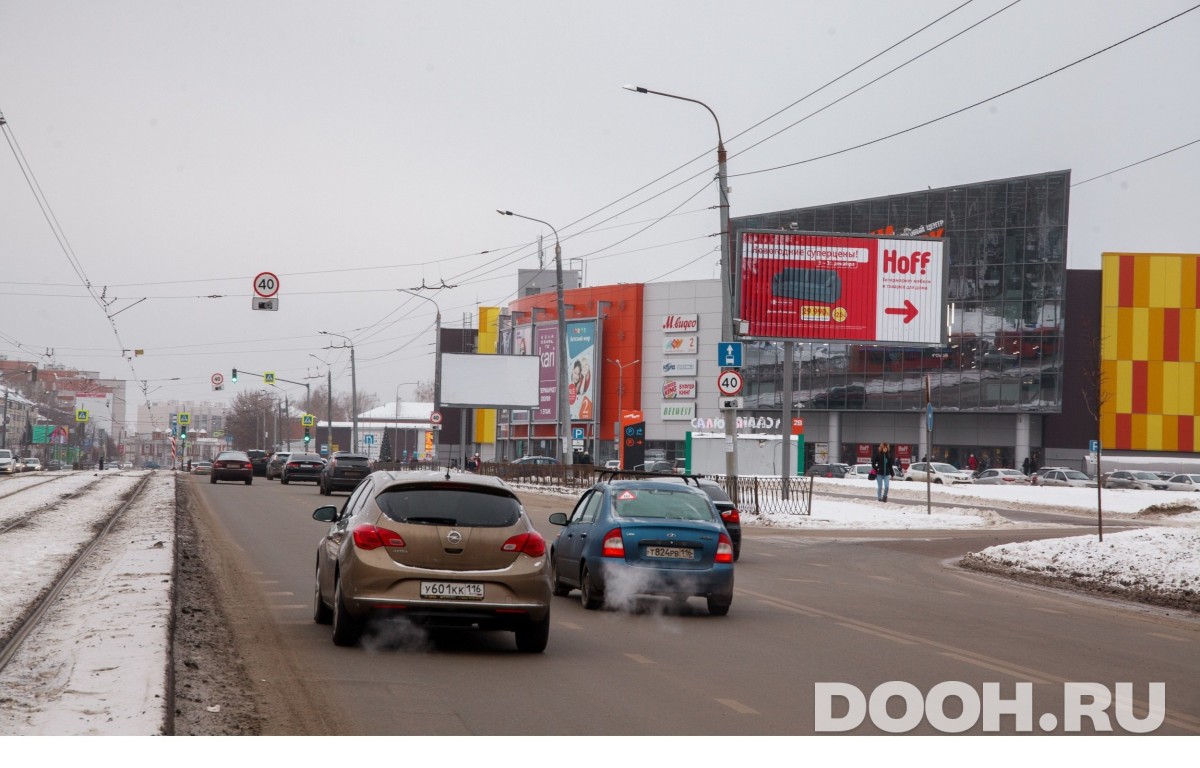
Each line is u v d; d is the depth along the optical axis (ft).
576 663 34.19
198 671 30.37
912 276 146.41
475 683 30.30
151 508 101.55
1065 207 246.88
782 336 142.51
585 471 156.56
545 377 322.34
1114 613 52.60
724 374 106.83
